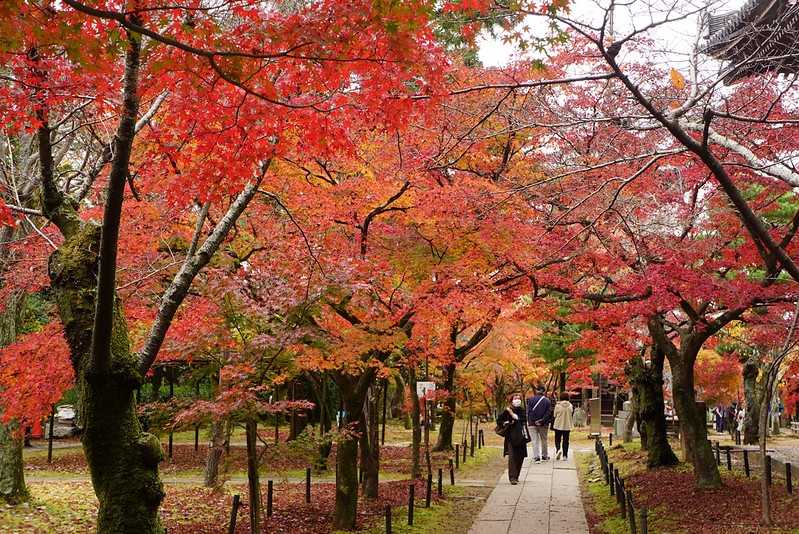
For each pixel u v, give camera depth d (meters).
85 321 6.40
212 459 16.62
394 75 5.80
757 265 11.53
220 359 9.30
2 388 10.84
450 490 15.55
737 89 9.75
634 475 15.88
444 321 12.47
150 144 8.47
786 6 7.55
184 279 7.10
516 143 12.61
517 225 10.75
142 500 6.22
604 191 10.76
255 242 10.80
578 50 10.98
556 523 11.90
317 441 9.81
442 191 10.39
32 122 6.18
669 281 10.27
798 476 13.19
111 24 5.23
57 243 10.26
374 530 11.35
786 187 10.16
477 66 13.26
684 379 13.28
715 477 12.73
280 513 13.19
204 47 5.30
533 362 29.72
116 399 6.18
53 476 18.59
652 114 6.97
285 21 5.33
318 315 10.66
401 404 38.81
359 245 11.45
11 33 4.75
